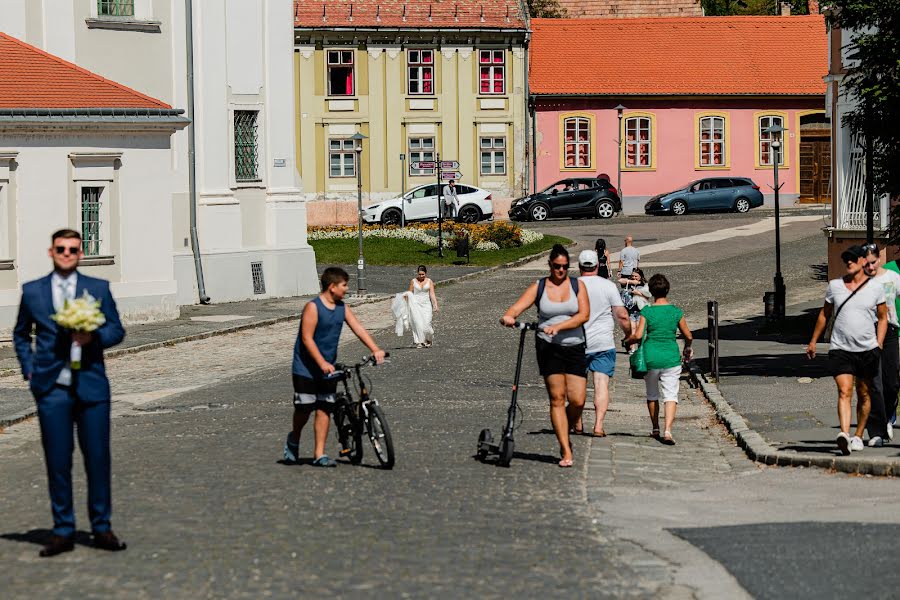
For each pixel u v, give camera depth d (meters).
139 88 56.94
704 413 28.94
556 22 114.38
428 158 105.62
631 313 46.22
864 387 21.53
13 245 47.22
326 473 20.30
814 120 111.06
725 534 15.70
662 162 109.88
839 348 21.31
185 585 13.34
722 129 110.31
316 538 15.47
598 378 25.30
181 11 58.19
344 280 20.78
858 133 31.19
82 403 14.88
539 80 108.56
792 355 38.59
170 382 36.62
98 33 55.50
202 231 58.88
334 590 13.08
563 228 93.06
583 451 23.14
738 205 103.50
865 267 21.30
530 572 13.81
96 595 13.02
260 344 46.19
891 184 30.73
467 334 47.62
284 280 62.16
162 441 24.64
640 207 109.81
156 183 51.19
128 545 15.23
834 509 17.47
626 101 109.00
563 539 15.49
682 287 63.12
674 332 25.06
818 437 23.75
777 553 14.51
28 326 14.92
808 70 111.38
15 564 14.46
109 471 15.05
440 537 15.54
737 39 113.69
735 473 21.23
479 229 82.38
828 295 21.53
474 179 106.50
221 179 59.78
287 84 62.53
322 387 20.92
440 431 25.19
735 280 65.12
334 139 104.31
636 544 15.22
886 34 30.09
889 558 14.07
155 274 51.44
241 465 21.17
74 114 48.28
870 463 20.42
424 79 105.19
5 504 18.62
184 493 18.64
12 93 47.75
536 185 108.06
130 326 50.22
